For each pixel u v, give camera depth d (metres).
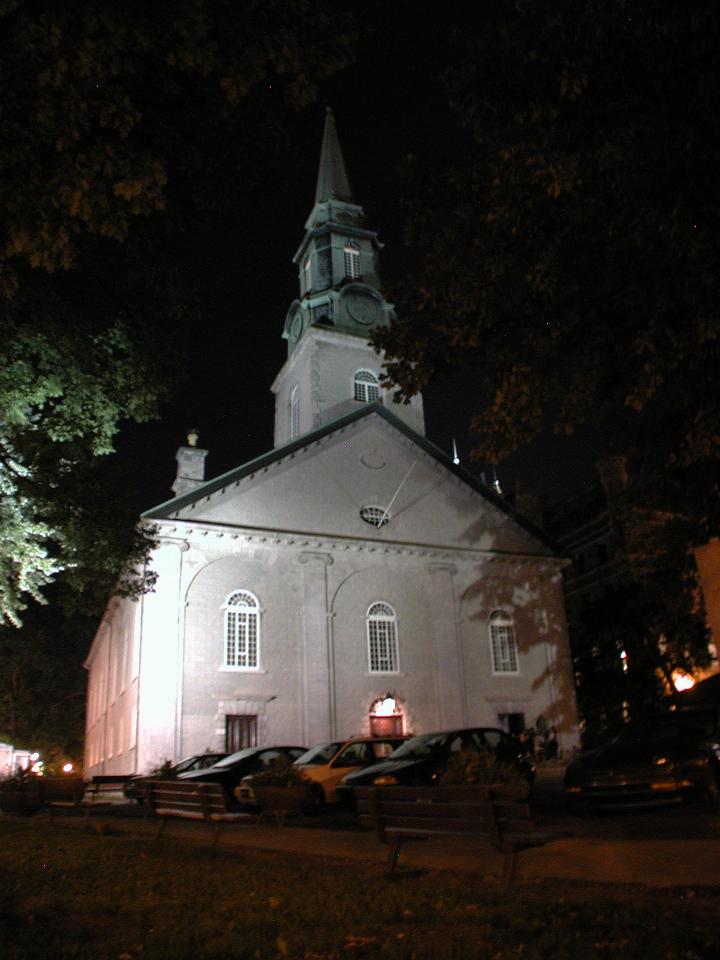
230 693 27.44
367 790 8.41
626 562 38.47
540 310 14.42
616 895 6.71
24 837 11.99
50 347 18.89
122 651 33.59
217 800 10.75
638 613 31.98
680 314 12.09
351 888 7.24
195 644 27.48
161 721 26.11
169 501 28.45
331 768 17.11
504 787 7.43
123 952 5.34
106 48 7.69
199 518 28.81
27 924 6.17
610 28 10.97
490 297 14.49
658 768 12.50
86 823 14.88
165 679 26.56
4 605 22.00
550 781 22.78
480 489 34.72
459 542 33.41
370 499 32.22
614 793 12.59
